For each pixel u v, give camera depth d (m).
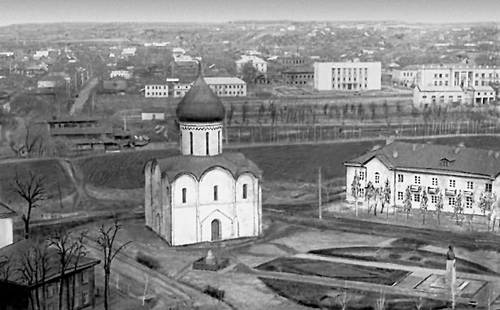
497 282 133.38
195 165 164.62
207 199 164.00
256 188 168.88
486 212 179.25
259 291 131.75
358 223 179.62
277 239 167.12
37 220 189.00
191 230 162.88
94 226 181.25
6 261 118.38
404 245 159.50
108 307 122.88
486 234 166.25
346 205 199.38
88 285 122.00
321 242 163.75
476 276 137.00
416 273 139.25
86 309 121.12
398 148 196.75
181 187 161.00
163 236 166.38
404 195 191.25
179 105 169.25
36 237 165.50
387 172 193.00
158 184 168.12
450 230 170.38
